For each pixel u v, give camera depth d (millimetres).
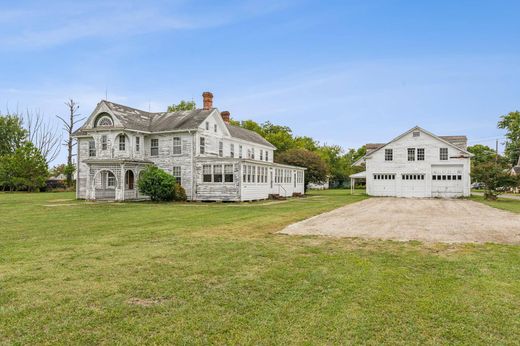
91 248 9281
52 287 6184
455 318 4984
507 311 5215
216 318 4977
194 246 9547
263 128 67188
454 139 39750
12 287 6176
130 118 30906
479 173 31016
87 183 29625
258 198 30516
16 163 47250
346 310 5242
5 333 4520
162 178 27531
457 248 9352
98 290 6047
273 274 6953
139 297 5750
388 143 37156
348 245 9742
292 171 38438
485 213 18547
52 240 10469
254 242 10133
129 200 28875
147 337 4441
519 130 57781
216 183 28500
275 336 4469
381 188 37375
